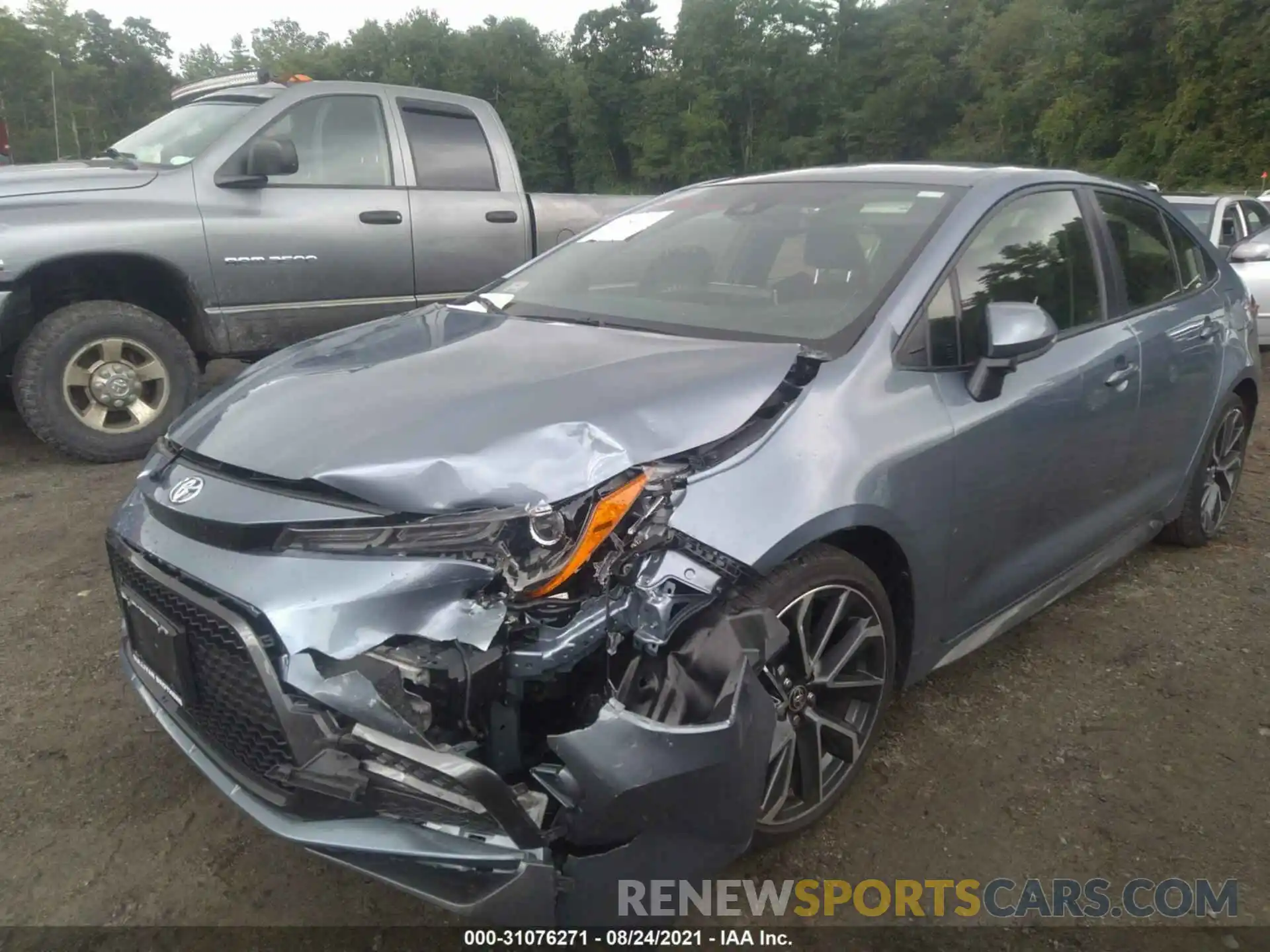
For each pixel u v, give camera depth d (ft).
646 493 7.25
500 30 313.12
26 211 17.78
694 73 277.03
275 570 6.73
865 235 10.49
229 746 7.45
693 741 6.56
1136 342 12.16
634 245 12.15
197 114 21.40
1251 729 10.59
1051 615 13.23
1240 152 108.58
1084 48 135.54
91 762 9.83
